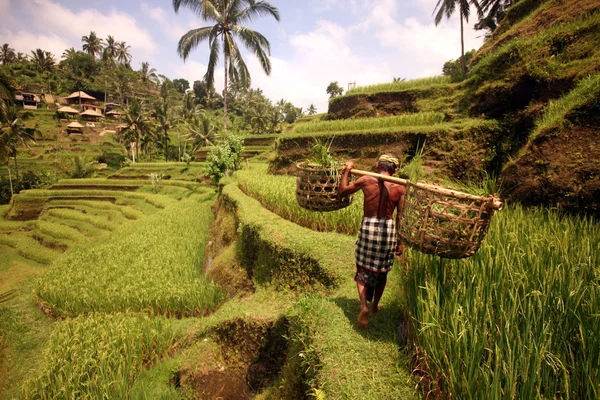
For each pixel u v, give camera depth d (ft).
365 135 36.99
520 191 20.29
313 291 17.66
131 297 26.35
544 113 23.99
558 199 18.06
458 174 28.91
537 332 7.86
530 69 28.19
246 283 24.86
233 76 100.83
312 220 23.52
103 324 22.56
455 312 8.91
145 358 20.25
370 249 11.07
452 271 11.23
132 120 172.35
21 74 263.08
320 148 13.05
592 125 18.04
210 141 160.76
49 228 76.84
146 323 21.66
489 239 12.45
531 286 9.58
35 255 65.51
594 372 6.92
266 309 18.57
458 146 29.63
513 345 7.75
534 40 29.58
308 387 11.48
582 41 26.35
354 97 57.11
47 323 28.37
